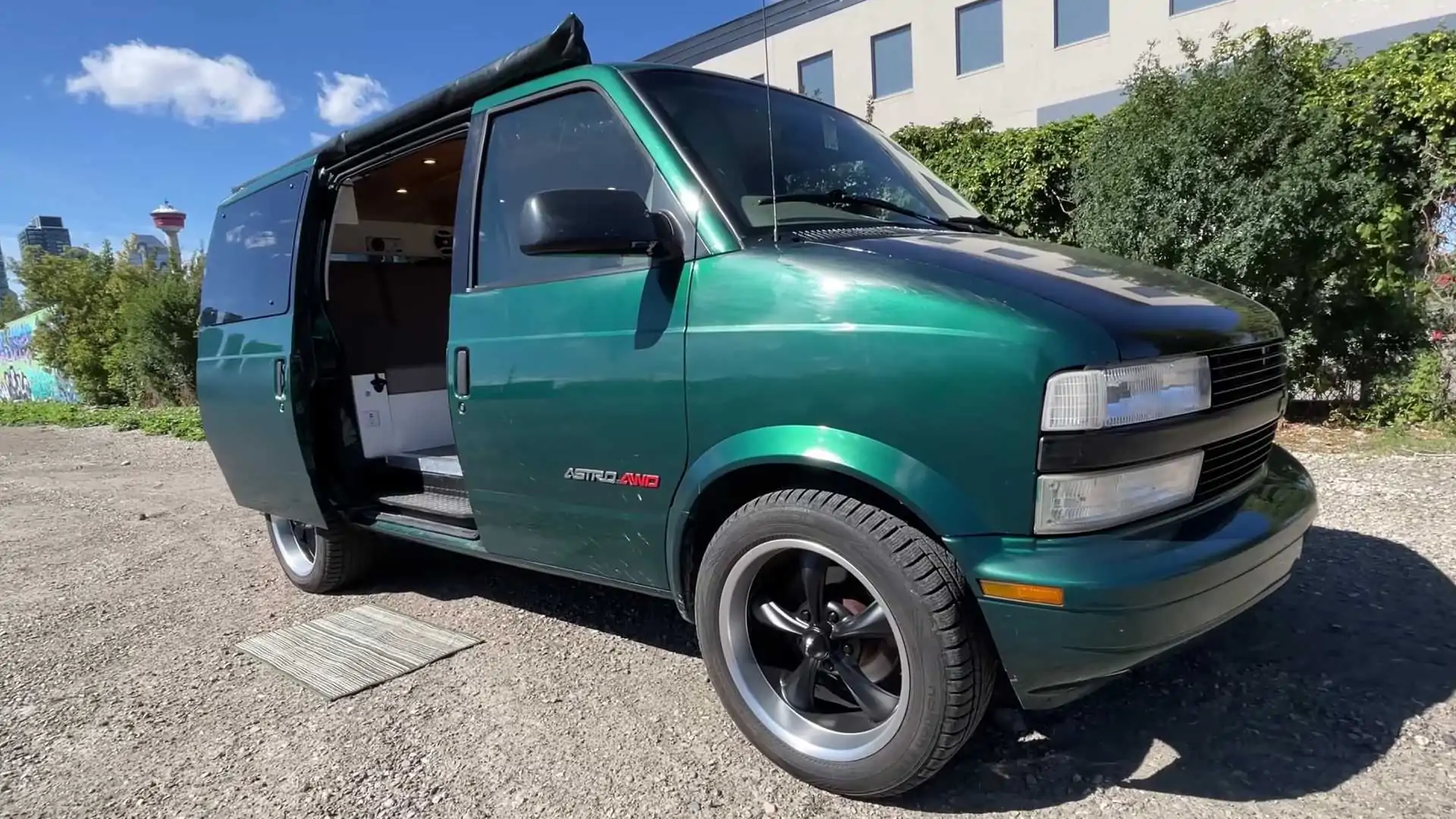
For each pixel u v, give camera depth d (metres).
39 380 25.36
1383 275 6.39
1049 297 2.13
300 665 3.54
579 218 2.39
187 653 3.79
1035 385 1.97
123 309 18.62
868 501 2.31
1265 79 6.51
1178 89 6.84
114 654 3.84
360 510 4.21
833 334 2.22
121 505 7.64
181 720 3.11
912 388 2.10
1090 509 2.00
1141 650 1.98
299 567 4.66
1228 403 2.31
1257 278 6.55
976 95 20.28
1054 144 8.50
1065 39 19.08
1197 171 6.49
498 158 3.23
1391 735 2.49
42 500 8.12
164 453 11.55
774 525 2.35
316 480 4.17
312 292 4.25
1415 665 2.88
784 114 3.23
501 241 3.15
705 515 2.63
